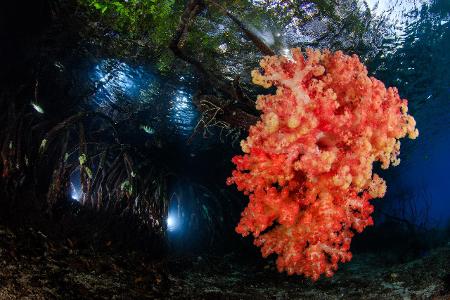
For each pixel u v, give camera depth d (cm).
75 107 654
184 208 822
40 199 555
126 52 552
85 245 514
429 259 680
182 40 488
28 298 317
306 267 191
